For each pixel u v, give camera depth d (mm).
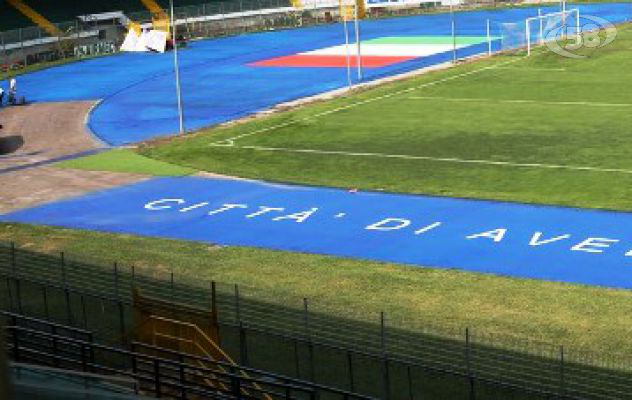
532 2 153625
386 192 58781
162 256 48562
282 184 61969
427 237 49969
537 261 45438
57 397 19547
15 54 125812
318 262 46781
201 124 83000
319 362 32938
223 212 56594
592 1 148125
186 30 144000
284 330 35594
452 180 60594
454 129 74750
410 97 88125
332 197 58375
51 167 70062
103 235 53031
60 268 43344
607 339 35906
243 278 44438
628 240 47750
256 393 29297
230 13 149750
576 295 40875
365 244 49406
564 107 80562
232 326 33906
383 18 152125
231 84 102250
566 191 56781
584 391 30219
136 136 79688
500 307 39719
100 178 66062
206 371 26641
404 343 34250
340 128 77125
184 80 106438
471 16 145875
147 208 58219
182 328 31625
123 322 34906
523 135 71625
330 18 151750
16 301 39438
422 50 118312
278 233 52000
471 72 99250
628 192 55812
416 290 42188
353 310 39188
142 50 115375
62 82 109438
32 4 146000
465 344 33156
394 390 30797
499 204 55000
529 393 30000
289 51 124625
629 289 41406
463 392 30484
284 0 156000
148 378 27047
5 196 62500
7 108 95312
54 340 28906
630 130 71312
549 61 102500
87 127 84500
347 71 105500
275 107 88562
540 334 36500
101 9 147375
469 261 45938
